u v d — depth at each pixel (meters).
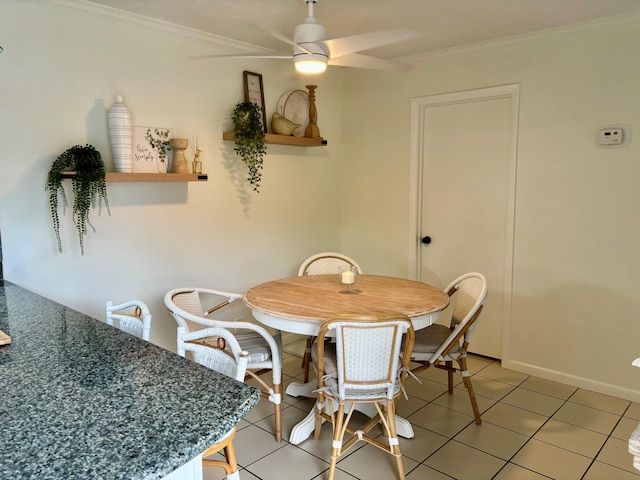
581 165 3.15
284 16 2.92
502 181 3.61
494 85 3.49
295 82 3.98
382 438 2.60
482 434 2.65
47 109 2.64
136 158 3.00
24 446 1.01
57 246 2.73
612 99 3.00
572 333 3.28
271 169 3.87
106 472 0.92
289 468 2.34
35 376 1.38
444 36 3.32
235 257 3.67
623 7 2.76
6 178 2.54
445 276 4.01
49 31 2.62
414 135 3.97
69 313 2.06
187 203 3.33
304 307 2.46
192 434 1.06
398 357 2.15
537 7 2.75
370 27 3.11
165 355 1.56
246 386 1.32
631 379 3.07
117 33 2.88
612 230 3.07
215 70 3.40
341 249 4.59
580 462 2.38
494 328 3.76
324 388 2.28
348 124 4.40
